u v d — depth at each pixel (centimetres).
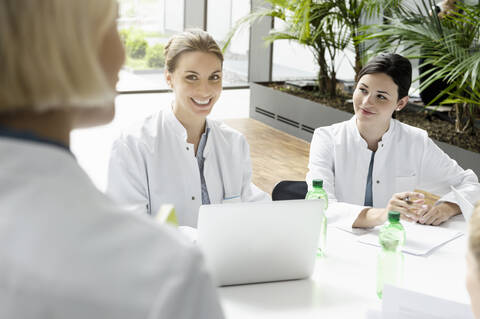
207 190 242
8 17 48
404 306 141
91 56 52
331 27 618
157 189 232
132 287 48
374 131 257
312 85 702
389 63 246
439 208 221
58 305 47
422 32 455
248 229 159
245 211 157
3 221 48
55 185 50
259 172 515
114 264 48
